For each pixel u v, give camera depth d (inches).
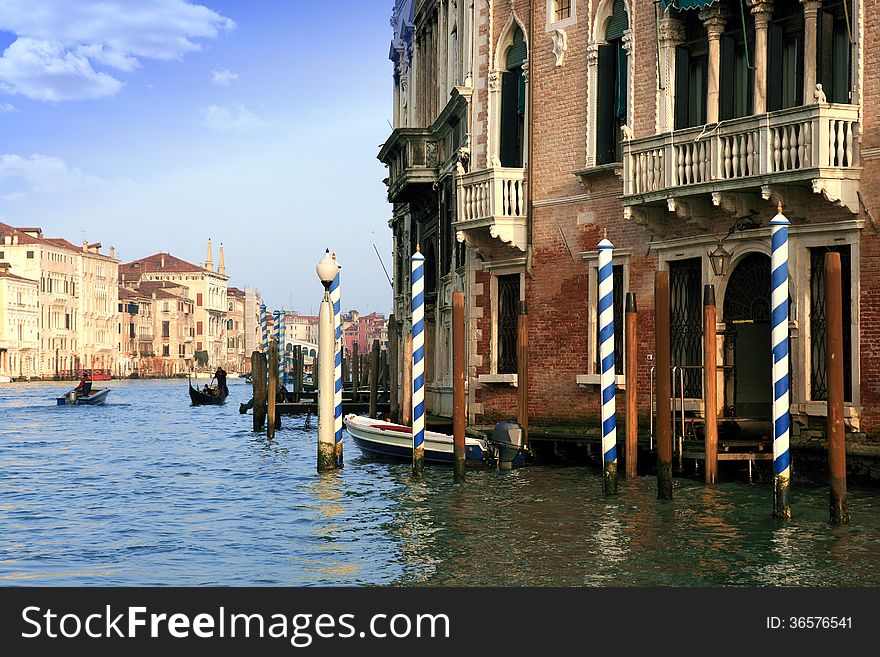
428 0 1202.6
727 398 749.9
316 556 555.8
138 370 5792.3
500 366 935.0
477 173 912.3
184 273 6481.3
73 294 4931.1
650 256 804.0
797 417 690.2
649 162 756.0
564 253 871.7
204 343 6456.7
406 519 641.0
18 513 707.4
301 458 1040.8
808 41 690.2
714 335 652.1
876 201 655.8
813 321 691.4
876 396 658.8
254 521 661.9
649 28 797.9
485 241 930.1
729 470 709.3
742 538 551.2
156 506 730.8
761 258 725.9
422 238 1316.4
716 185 701.9
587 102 852.6
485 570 510.6
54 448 1194.6
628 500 655.8
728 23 745.6
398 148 1269.7
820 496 646.5
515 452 816.9
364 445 968.3
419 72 1279.5
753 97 724.7
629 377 702.5
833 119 653.9
